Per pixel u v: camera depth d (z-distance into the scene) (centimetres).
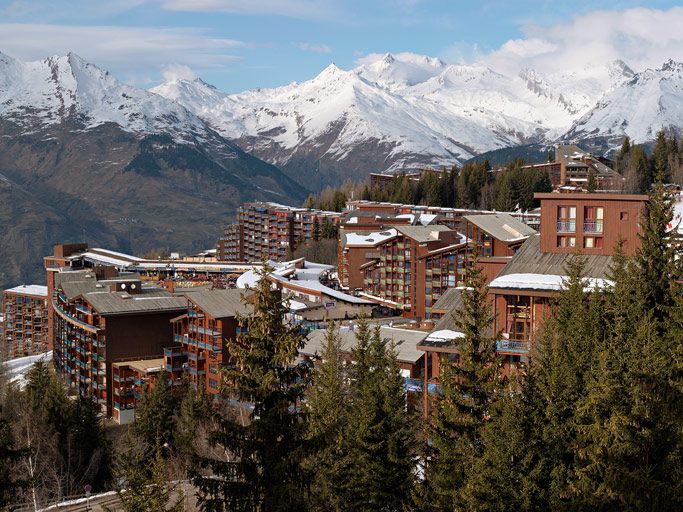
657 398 4100
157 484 4547
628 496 3897
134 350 13262
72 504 6894
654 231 5878
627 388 4078
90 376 13525
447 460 4934
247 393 3931
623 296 5538
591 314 5556
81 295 13788
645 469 3953
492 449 4316
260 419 3903
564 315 5825
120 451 9019
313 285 15788
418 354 9062
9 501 5219
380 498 5497
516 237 13775
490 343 5041
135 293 15300
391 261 16388
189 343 12294
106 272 18138
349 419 6044
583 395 4509
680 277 5850
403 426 5728
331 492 5447
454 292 8931
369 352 7112
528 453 4253
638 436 3978
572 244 7969
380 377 6284
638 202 7688
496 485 4247
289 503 3816
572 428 4341
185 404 8794
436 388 6312
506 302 7369
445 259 14988
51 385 9350
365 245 17988
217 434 3919
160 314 13500
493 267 8594
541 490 4212
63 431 8819
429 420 6034
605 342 4825
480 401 4938
